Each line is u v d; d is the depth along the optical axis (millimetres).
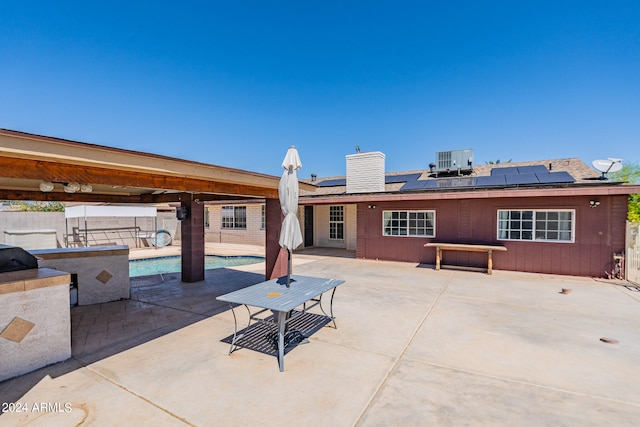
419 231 10906
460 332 4398
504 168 13352
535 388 2924
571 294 6605
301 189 6117
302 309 5449
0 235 12719
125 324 4754
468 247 9078
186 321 4902
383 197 10625
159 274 8961
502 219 9523
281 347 3316
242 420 2443
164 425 2379
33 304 3279
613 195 8172
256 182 5117
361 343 4008
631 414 2523
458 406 2631
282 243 4270
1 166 2568
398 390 2887
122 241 15664
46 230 12133
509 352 3729
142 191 7246
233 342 3744
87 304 5816
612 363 3449
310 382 3031
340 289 7066
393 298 6281
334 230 16422
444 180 12414
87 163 2908
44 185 4164
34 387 2938
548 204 8859
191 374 3189
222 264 12508
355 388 2922
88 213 12773
